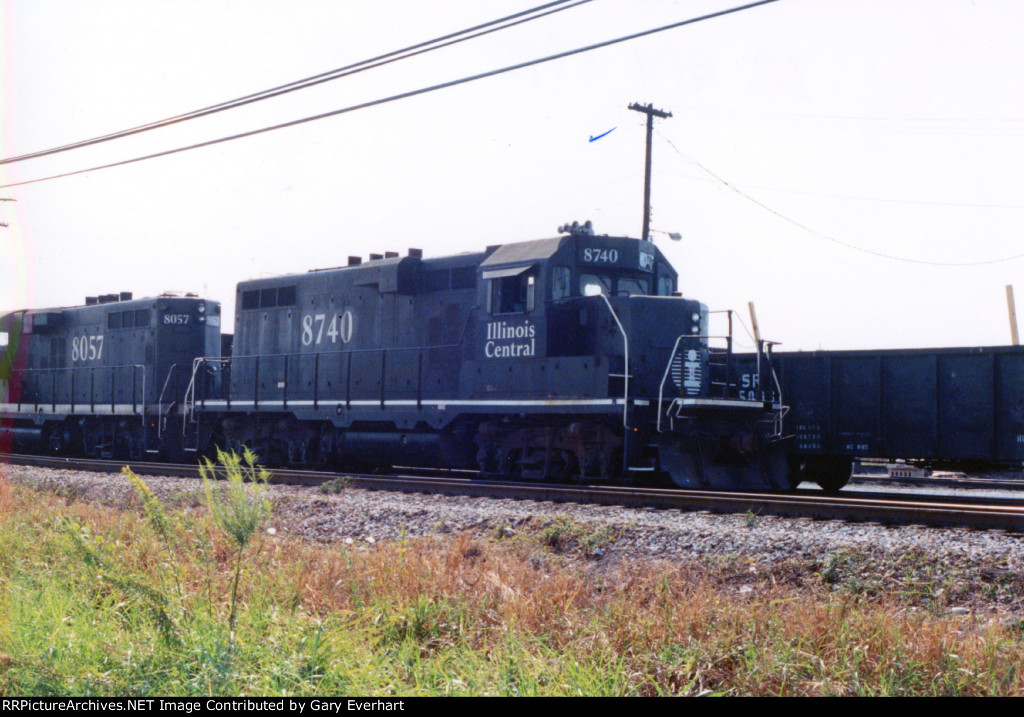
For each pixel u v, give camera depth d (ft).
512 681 18.90
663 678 19.17
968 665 18.79
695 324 51.85
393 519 41.09
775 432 52.37
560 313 51.65
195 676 18.81
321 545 36.40
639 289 54.85
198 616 21.94
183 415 77.15
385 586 26.40
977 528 32.83
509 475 54.60
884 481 74.28
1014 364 55.06
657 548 32.24
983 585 25.27
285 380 67.72
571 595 24.89
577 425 49.96
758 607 22.86
